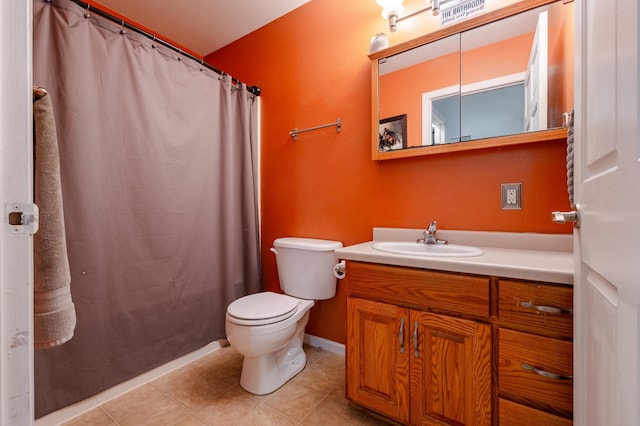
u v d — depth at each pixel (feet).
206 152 5.88
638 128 1.33
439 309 3.35
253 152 6.99
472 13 4.39
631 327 1.38
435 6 4.58
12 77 1.44
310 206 6.35
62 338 2.15
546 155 4.05
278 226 6.88
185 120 5.49
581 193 2.33
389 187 5.32
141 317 4.88
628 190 1.42
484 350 3.06
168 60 5.23
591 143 2.08
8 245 1.42
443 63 4.62
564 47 3.77
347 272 4.09
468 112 4.41
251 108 6.93
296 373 5.25
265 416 4.19
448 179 4.76
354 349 4.00
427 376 3.42
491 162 4.42
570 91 3.74
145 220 4.90
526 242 4.09
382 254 3.74
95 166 4.23
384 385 3.74
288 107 6.65
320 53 6.16
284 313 4.62
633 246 1.36
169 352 5.29
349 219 5.80
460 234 4.58
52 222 2.15
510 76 4.11
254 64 7.23
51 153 2.17
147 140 4.91
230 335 4.51
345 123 5.83
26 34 1.51
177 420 4.11
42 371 3.88
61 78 3.91
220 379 5.10
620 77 1.53
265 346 4.42
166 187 5.19
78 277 4.10
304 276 5.58
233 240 6.34
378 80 5.21
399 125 5.01
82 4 4.09
